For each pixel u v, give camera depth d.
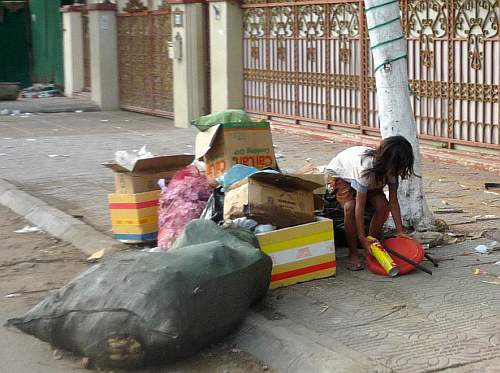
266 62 11.43
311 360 3.62
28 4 20.02
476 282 4.60
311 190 4.84
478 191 7.09
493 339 3.81
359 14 9.57
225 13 11.75
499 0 7.72
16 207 7.16
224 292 3.83
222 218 4.90
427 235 5.32
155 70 14.01
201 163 5.54
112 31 15.38
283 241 4.57
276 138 10.59
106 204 7.10
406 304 4.28
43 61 19.48
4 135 11.79
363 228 4.84
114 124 13.16
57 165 9.12
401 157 4.68
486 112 8.07
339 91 10.13
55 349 3.93
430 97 8.71
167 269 3.71
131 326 3.58
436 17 8.48
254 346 3.88
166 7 13.45
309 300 4.38
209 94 12.53
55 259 5.60
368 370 3.47
